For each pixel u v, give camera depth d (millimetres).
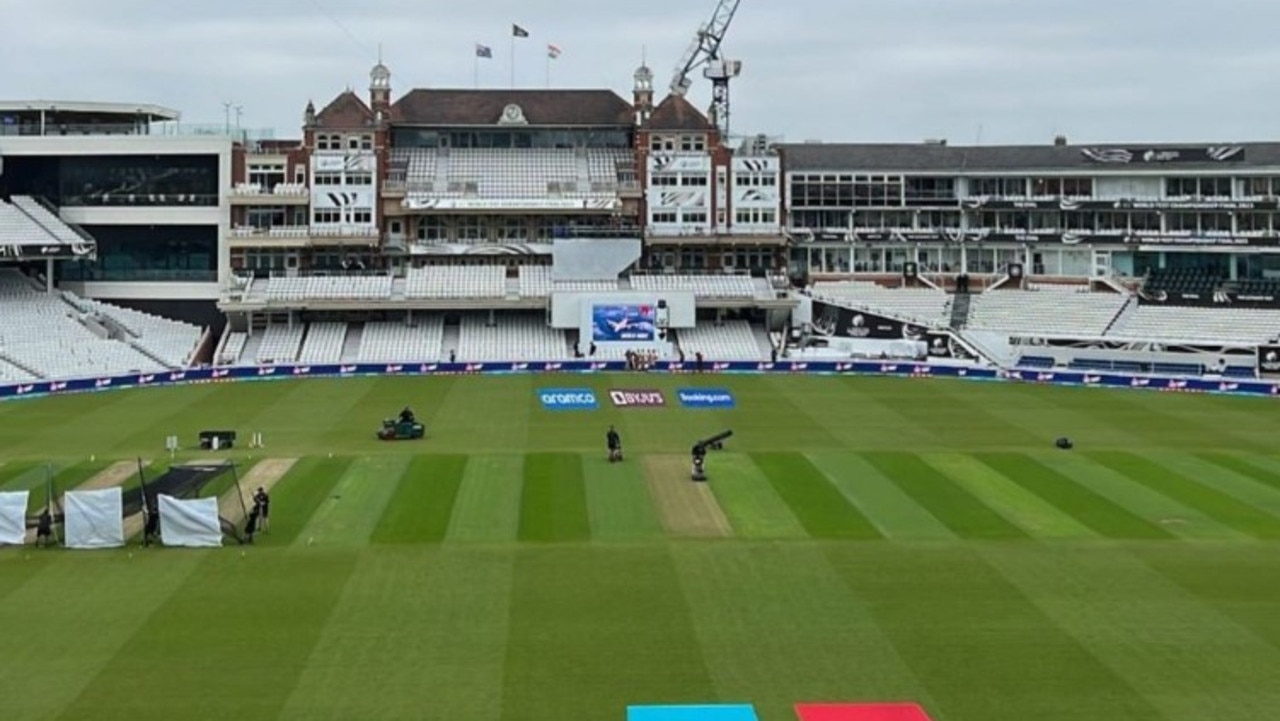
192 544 38188
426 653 28781
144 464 52188
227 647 29156
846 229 113125
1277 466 52500
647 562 36625
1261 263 103188
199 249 103375
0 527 38344
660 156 107375
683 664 28141
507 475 49844
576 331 100312
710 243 106938
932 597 33188
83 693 26344
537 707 25688
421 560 36750
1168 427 64125
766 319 104250
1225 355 89250
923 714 25391
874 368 90625
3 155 100312
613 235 104125
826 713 25438
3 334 86250
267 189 102312
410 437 59250
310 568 35844
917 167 113438
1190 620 31234
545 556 37250
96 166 102562
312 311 101000
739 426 63969
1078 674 27562
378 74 106500
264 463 52500
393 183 105062
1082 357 93312
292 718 25094
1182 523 41812
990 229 112375
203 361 96625
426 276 102250
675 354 97562
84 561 36438
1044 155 113875
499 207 103875
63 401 73938
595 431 62062
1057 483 48656
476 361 91938
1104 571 35750
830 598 33062
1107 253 107750
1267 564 36500
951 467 52000
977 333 97312
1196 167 106875
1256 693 26469
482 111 110125
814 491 46938
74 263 102938
